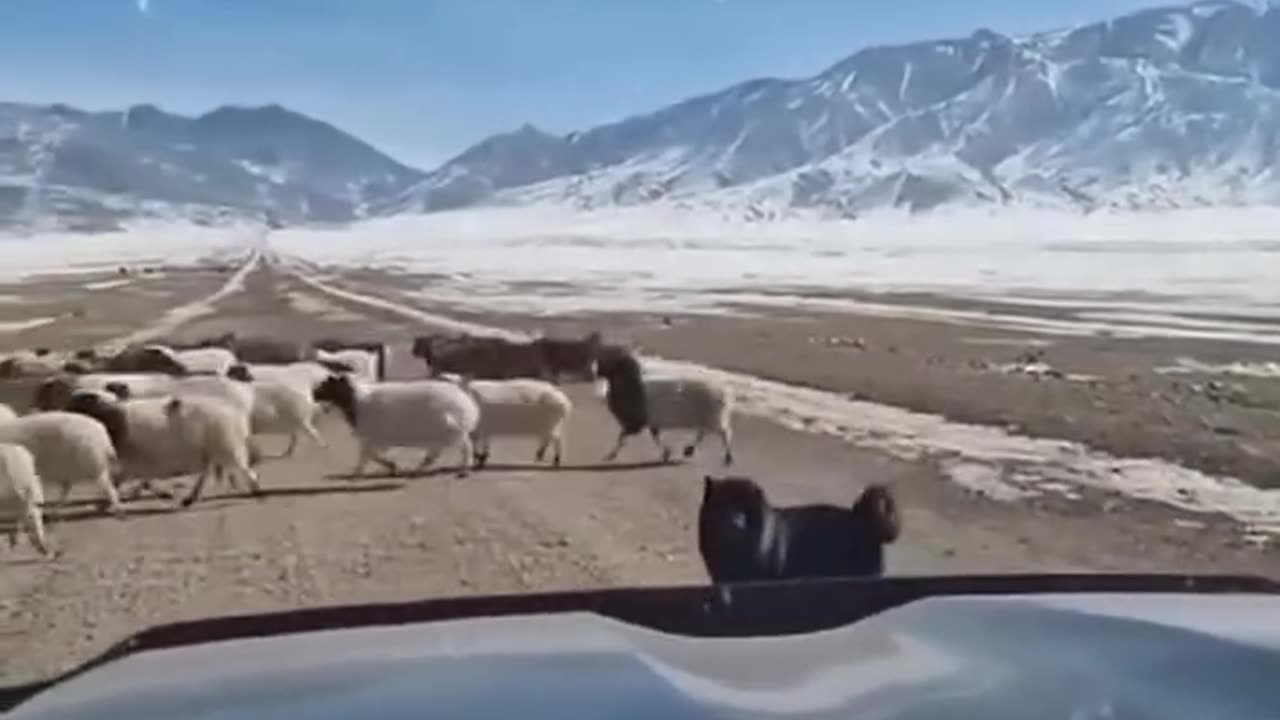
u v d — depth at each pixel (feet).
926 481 45.47
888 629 8.08
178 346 101.35
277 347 94.99
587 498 43.45
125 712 6.72
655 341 120.57
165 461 43.80
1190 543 35.35
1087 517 39.09
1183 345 106.32
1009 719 6.41
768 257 398.42
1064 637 7.75
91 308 205.87
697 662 7.49
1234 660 7.25
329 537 37.24
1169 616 8.23
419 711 6.63
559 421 51.60
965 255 370.53
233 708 6.68
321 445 56.49
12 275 368.68
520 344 89.10
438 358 89.35
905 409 66.18
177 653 7.89
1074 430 57.21
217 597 29.94
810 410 66.44
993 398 69.21
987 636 7.82
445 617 8.93
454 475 48.88
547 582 30.99
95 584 31.73
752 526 25.30
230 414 44.70
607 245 576.20
